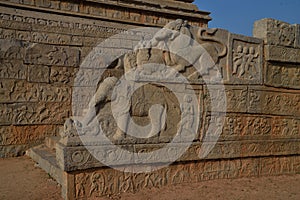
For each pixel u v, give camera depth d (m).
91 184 4.34
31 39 8.23
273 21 6.15
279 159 6.19
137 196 4.42
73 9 9.56
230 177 5.58
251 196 4.61
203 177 5.30
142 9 10.82
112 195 4.46
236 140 5.64
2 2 8.24
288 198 4.57
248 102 5.82
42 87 8.14
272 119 6.14
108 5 10.26
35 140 8.03
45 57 8.21
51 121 8.23
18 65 7.84
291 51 6.33
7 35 7.97
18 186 4.84
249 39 5.91
